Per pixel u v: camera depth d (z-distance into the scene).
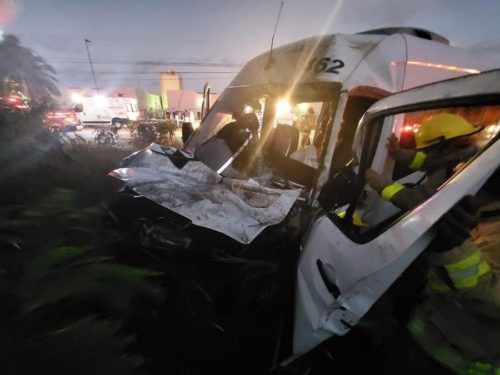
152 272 1.61
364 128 2.00
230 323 2.12
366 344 1.81
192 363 1.88
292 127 3.67
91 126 22.89
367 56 2.79
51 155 3.49
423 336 1.46
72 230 1.95
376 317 1.64
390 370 1.63
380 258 1.29
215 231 2.06
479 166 1.10
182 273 2.06
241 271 2.08
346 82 2.64
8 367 1.03
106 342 1.19
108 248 2.03
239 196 2.33
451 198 1.11
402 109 1.66
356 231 1.69
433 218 1.13
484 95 1.17
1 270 1.47
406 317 1.64
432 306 1.45
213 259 2.07
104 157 5.37
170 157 2.72
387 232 1.32
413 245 1.19
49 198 2.11
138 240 2.09
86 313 1.40
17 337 1.15
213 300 2.11
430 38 3.65
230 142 3.06
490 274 1.35
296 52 3.10
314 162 3.21
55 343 1.11
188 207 2.07
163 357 1.86
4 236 1.72
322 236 1.81
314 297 1.65
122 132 18.00
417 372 1.51
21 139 3.00
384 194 1.49
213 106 3.91
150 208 2.22
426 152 1.66
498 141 1.09
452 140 1.48
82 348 1.12
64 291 1.29
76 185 3.13
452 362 1.34
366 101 3.15
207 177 2.53
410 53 2.95
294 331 1.73
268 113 4.21
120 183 2.37
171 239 2.04
